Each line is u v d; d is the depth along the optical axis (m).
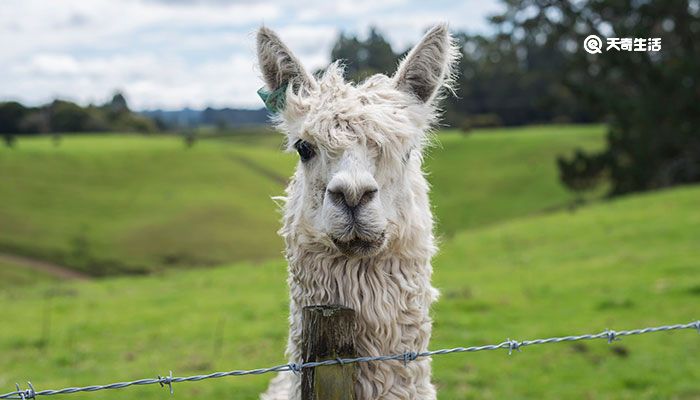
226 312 19.02
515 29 49.44
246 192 69.62
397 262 4.30
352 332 3.75
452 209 62.25
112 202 65.25
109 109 140.88
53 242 52.56
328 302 4.27
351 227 3.85
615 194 50.56
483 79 102.88
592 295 17.84
